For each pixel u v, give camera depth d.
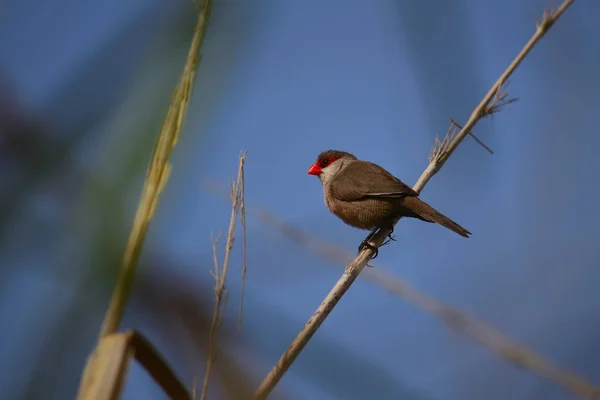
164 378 3.19
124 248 2.12
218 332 2.70
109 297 2.13
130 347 3.01
